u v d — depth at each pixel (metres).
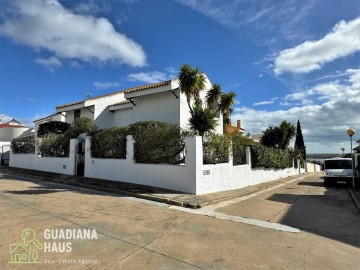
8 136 35.34
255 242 5.64
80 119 19.33
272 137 31.14
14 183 13.52
